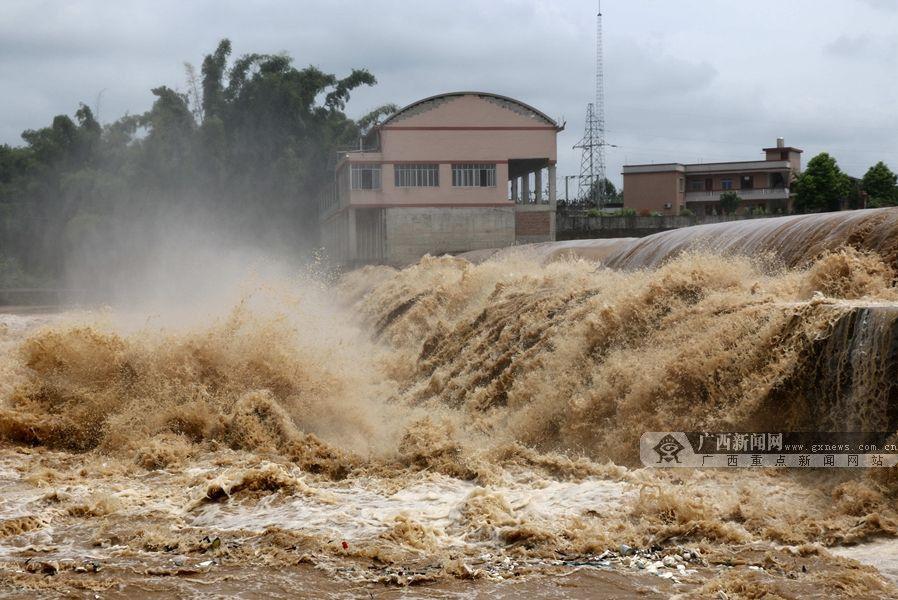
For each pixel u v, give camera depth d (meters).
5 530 8.86
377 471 11.26
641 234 47.94
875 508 8.14
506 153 45.72
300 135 62.12
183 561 7.87
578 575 7.19
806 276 11.86
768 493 8.83
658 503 8.58
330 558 7.82
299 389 14.52
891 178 65.69
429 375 17.39
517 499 9.36
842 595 6.48
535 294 16.86
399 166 45.22
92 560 7.96
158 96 62.62
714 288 12.48
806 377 9.62
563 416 12.11
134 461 12.17
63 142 66.81
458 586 7.05
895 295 10.61
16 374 14.97
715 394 10.40
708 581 6.91
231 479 10.21
